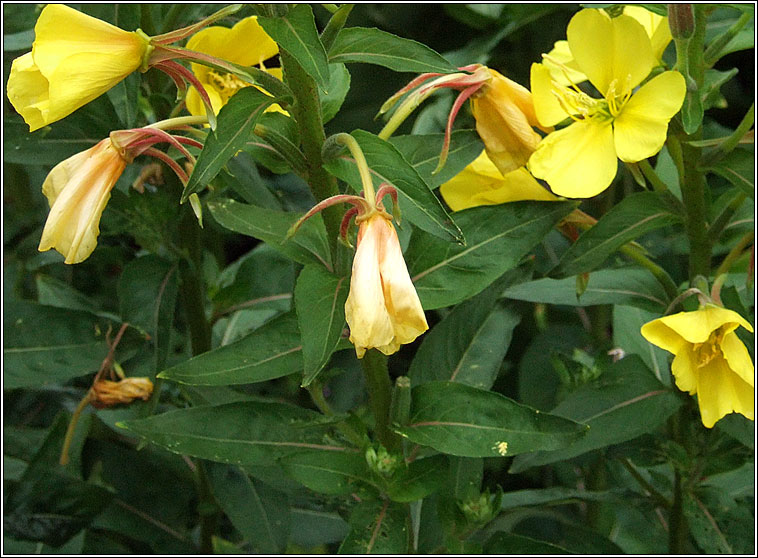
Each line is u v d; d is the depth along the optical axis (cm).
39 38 53
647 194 63
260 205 69
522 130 60
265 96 55
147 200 70
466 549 66
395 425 61
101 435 85
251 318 81
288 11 54
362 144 55
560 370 71
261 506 73
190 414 63
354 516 61
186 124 56
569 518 77
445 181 61
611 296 67
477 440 60
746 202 65
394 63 55
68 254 54
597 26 60
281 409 64
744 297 69
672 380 66
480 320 68
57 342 72
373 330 52
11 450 79
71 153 69
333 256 58
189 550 79
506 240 61
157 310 70
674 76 59
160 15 69
